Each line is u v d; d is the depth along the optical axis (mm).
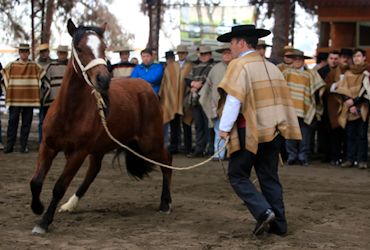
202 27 17047
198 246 6148
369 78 11422
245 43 6438
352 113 11547
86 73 6398
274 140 6465
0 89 13117
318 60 12930
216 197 8773
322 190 9430
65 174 6684
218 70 11992
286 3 17953
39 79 12883
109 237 6453
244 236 6562
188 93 12797
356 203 8445
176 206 8125
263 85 6316
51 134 6707
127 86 7793
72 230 6730
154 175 10625
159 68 12852
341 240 6480
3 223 7004
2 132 16484
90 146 6805
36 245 6098
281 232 6578
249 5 17172
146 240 6359
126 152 8062
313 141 13586
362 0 16750
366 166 11672
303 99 11820
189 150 13188
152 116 7941
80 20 27016
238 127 6344
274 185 6582
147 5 18406
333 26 17094
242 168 6410
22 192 8875
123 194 8922
